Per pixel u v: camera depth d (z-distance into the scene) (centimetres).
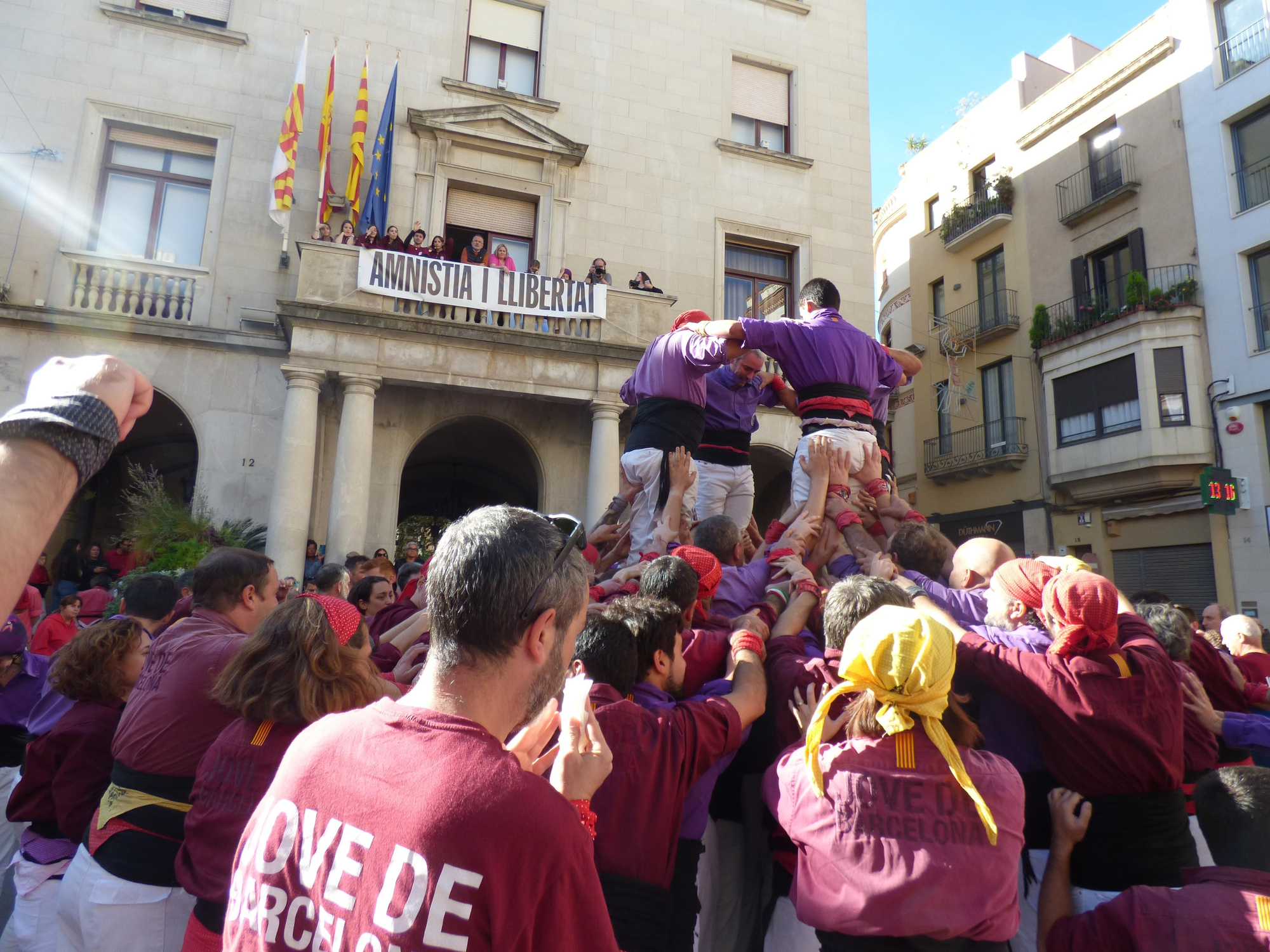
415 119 1428
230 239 1350
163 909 243
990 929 192
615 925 201
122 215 1331
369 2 1476
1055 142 2078
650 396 467
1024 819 234
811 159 1702
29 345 1238
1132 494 1809
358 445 1199
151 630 404
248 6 1416
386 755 121
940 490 2336
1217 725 305
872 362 432
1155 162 1828
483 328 1263
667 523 412
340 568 503
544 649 132
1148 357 1742
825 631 258
